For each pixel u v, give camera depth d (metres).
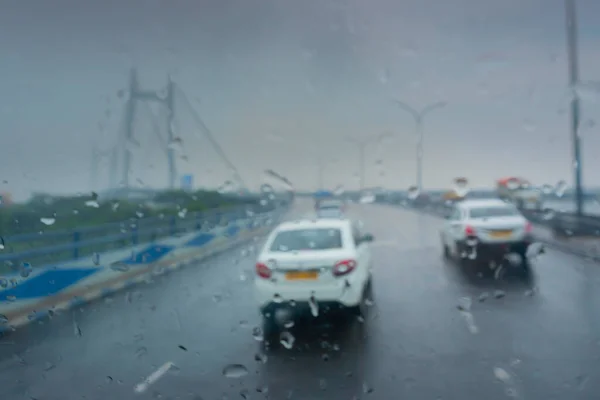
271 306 6.95
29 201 13.27
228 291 9.77
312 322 7.25
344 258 6.95
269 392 4.80
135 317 7.85
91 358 5.93
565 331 6.49
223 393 4.82
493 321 7.03
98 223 14.16
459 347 5.95
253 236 21.80
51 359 5.90
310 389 4.85
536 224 17.89
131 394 4.85
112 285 10.58
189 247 15.59
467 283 9.75
